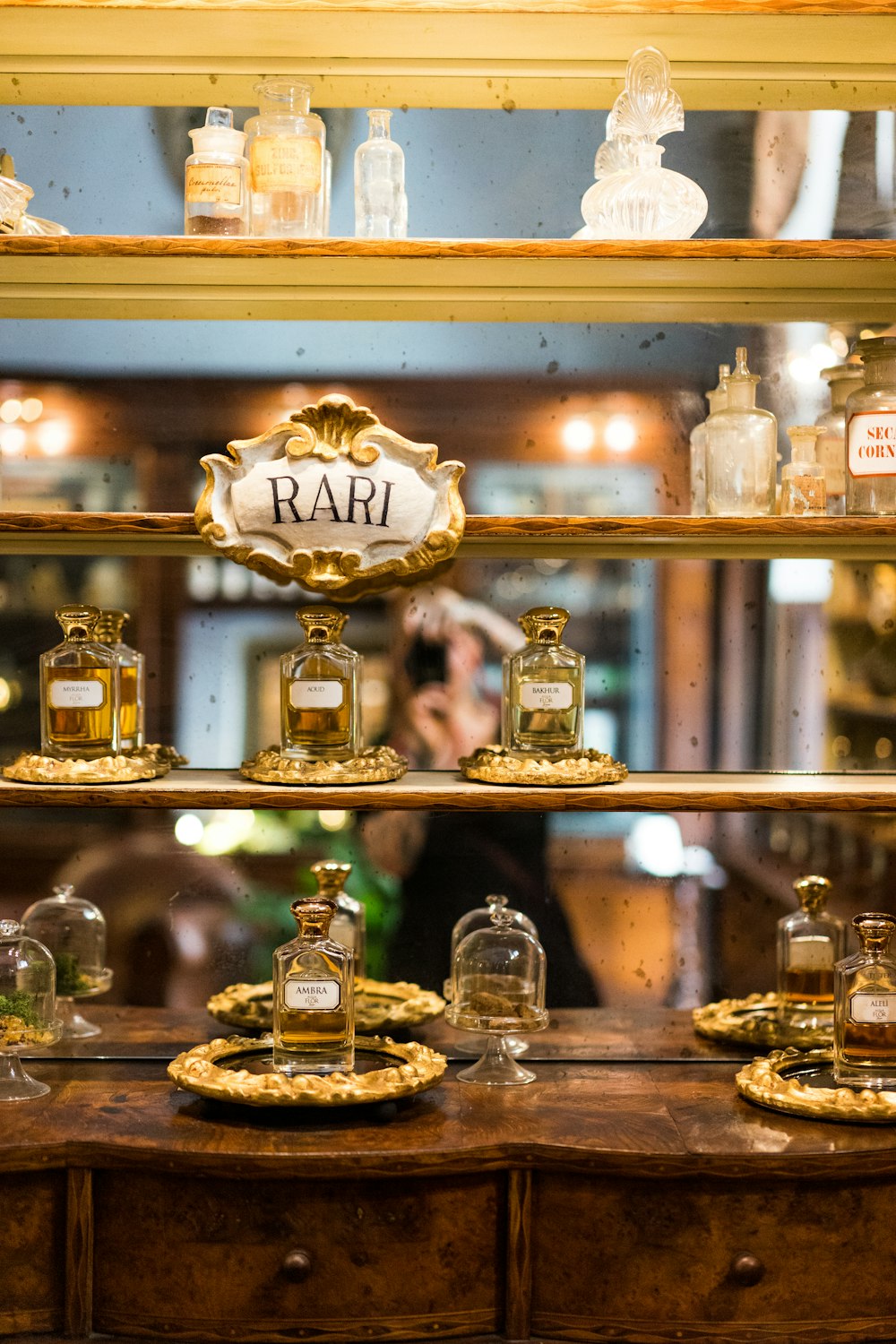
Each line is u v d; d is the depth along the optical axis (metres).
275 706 2.06
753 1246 1.51
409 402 2.04
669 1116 1.63
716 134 2.04
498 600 2.05
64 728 1.81
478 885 2.06
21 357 2.03
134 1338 1.53
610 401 2.04
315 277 1.88
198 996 2.06
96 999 2.06
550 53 1.91
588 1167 1.51
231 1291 1.51
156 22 1.81
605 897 2.06
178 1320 1.52
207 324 2.03
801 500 1.83
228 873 2.06
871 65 1.96
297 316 2.03
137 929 2.06
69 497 2.04
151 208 2.03
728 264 1.82
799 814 2.06
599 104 2.03
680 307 2.03
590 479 2.04
